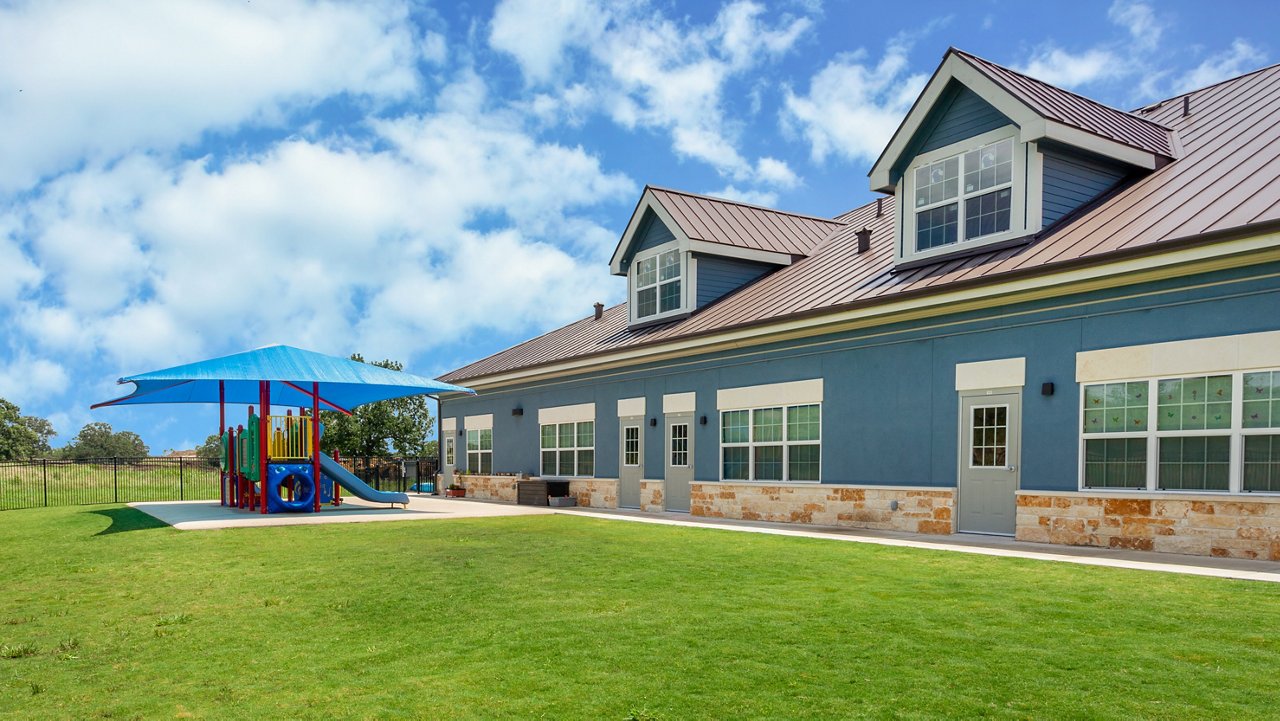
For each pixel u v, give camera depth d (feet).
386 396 81.66
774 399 56.85
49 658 22.31
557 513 64.13
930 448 47.19
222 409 75.05
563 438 79.25
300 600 28.89
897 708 17.07
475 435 95.14
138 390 75.36
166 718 17.48
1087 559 34.91
